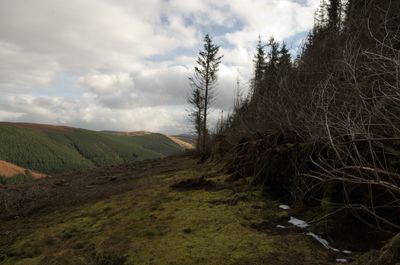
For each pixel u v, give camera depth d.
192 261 4.82
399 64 4.11
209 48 32.53
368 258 4.13
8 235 8.40
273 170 7.44
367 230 5.25
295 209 6.34
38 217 9.98
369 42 7.57
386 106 4.88
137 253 5.30
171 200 7.84
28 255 6.61
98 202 9.68
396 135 4.30
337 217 5.55
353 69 4.88
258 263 4.58
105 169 22.06
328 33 11.71
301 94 8.22
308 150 6.70
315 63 9.45
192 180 8.98
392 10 8.22
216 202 7.18
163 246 5.36
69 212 9.41
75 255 5.85
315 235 5.35
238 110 13.97
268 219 6.06
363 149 5.54
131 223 6.71
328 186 5.97
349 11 11.88
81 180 16.94
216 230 5.72
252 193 7.34
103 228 6.92
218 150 13.02
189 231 5.82
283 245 5.00
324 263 4.46
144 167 19.33
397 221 5.03
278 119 8.38
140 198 8.60
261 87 12.71
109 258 5.38
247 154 9.03
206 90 32.75
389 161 5.25
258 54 31.52
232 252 4.93
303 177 6.56
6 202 12.59
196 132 32.06
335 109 5.58
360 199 5.52
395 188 3.88
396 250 3.88
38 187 14.54
